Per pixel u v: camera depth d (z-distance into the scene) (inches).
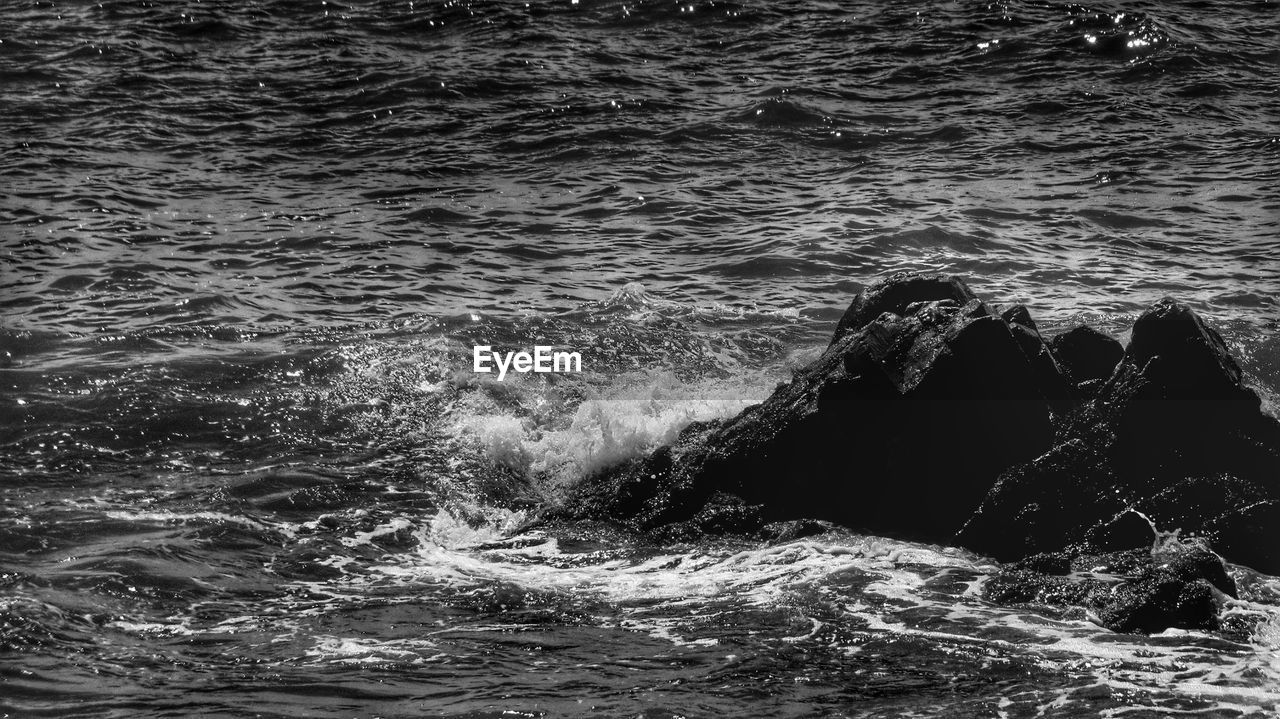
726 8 4411.9
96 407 1862.7
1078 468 1502.2
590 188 3026.6
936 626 1275.8
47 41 4087.1
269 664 1208.8
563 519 1625.2
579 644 1251.2
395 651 1238.3
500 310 2343.8
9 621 1268.5
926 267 2561.5
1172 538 1454.2
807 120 3452.3
